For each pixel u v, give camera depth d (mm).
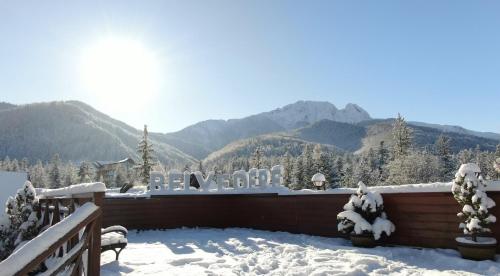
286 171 61188
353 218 8656
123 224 12344
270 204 12336
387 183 48125
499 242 7016
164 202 13047
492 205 6727
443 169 48781
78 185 4688
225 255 8023
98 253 3953
